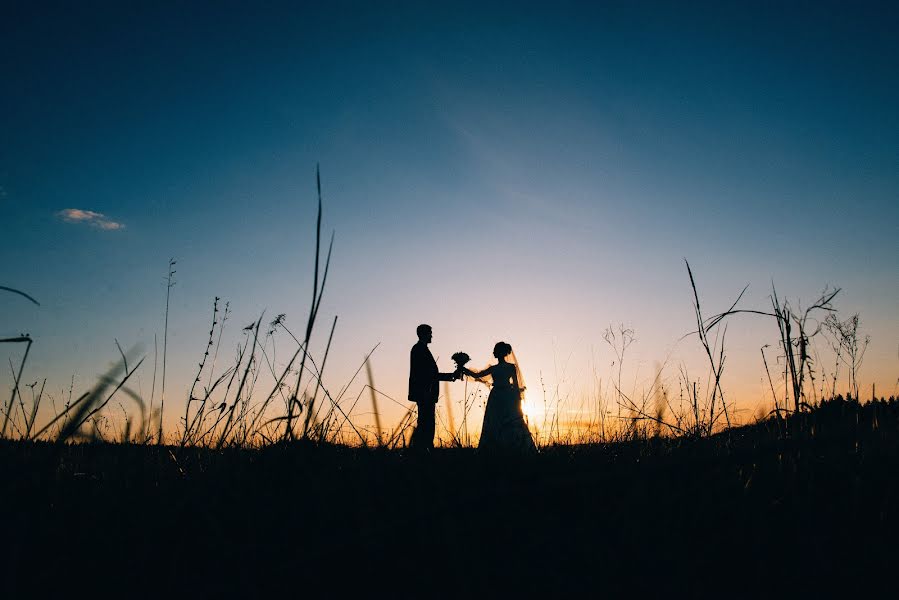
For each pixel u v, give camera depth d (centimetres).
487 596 166
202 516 202
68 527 192
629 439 323
